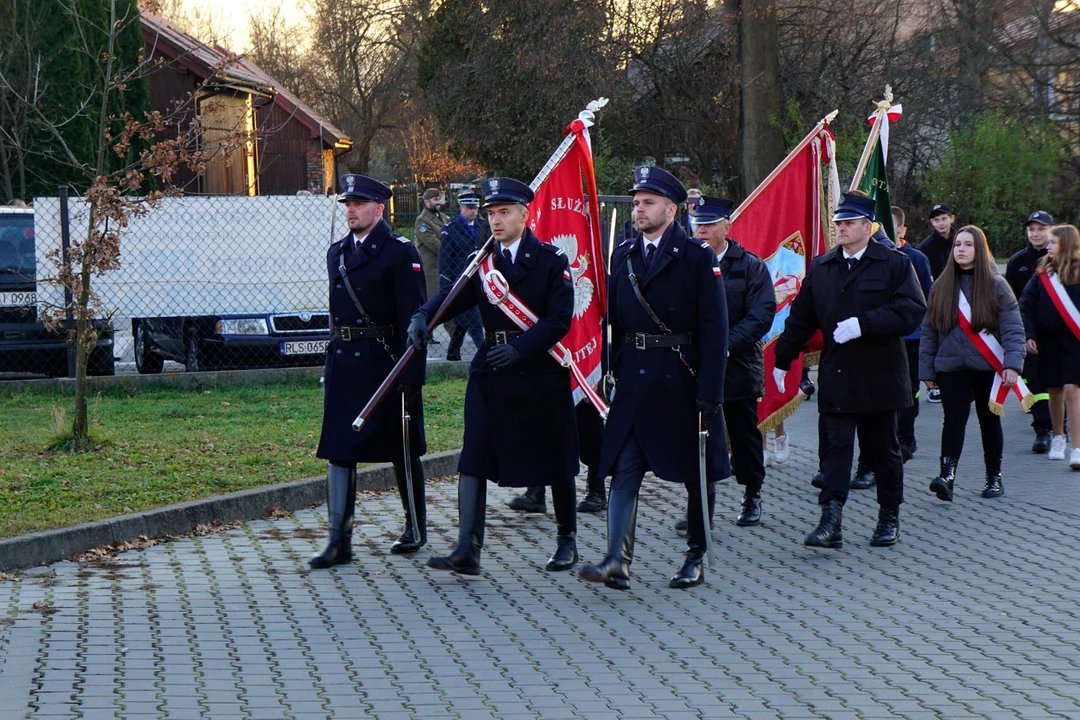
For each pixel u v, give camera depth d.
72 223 13.47
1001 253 28.20
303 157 34.25
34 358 13.93
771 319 8.02
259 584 6.69
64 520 7.46
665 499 9.20
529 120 29.80
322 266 14.55
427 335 6.92
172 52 27.67
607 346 8.02
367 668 5.32
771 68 26.56
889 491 7.72
